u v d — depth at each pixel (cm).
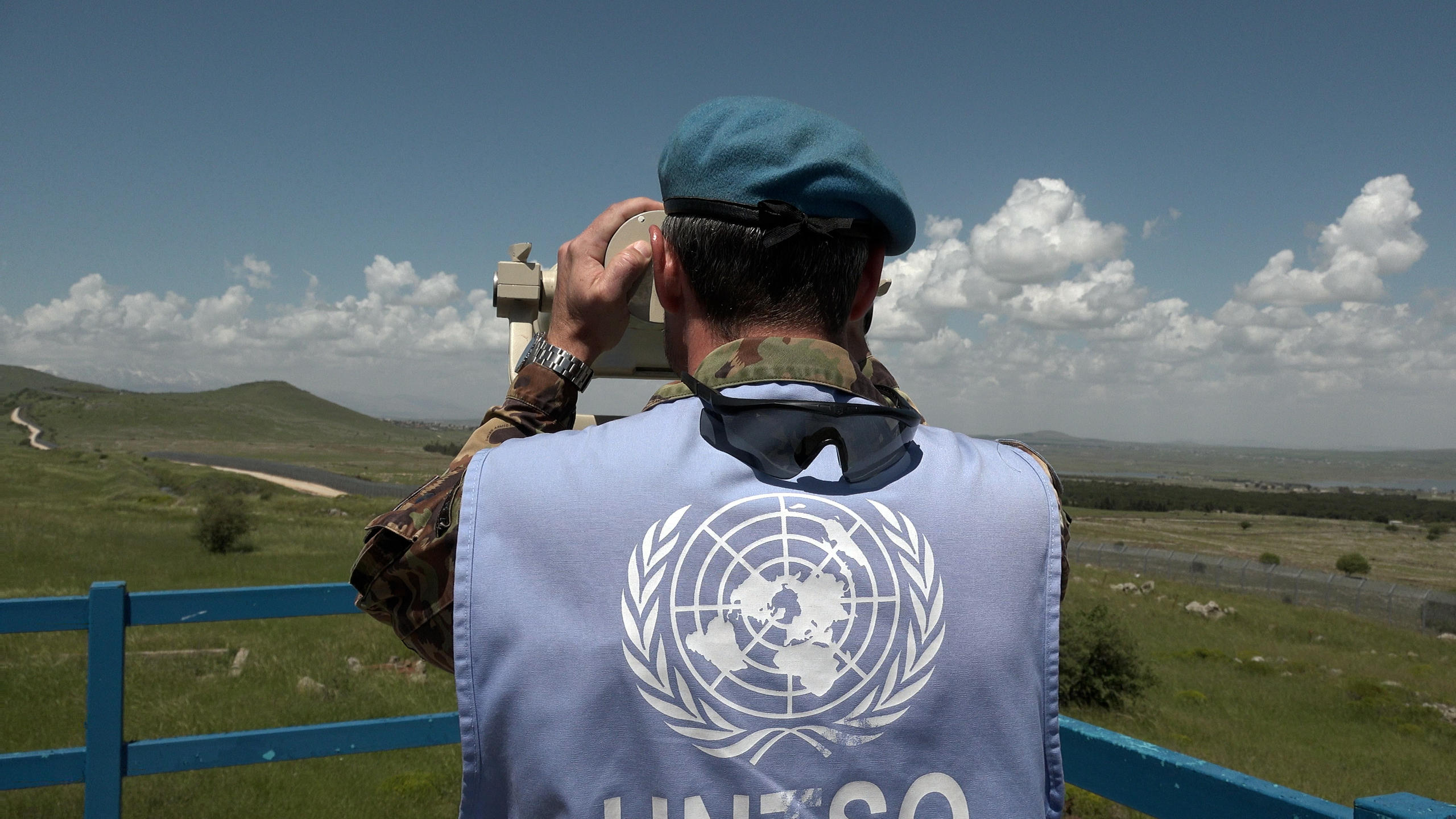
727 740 74
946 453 92
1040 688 84
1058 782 83
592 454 85
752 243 86
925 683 77
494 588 78
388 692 930
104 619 236
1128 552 4994
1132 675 1521
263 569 2331
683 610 76
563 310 118
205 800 558
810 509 80
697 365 92
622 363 157
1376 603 3772
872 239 92
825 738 75
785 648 76
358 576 88
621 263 112
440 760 683
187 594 247
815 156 85
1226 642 2616
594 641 75
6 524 2734
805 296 87
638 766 73
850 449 81
